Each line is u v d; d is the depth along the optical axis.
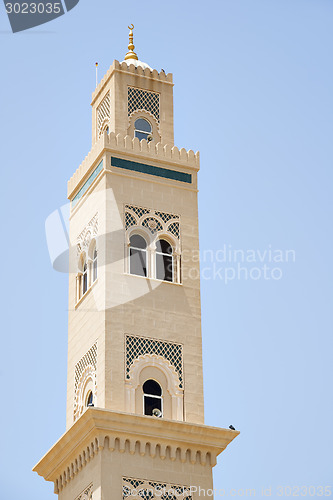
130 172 66.69
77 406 64.00
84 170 68.88
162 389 62.34
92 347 63.56
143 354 62.59
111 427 59.44
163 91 70.56
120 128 68.38
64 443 61.53
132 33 74.00
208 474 60.69
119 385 61.31
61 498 62.59
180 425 60.50
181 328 64.00
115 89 69.25
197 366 63.47
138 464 59.50
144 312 63.56
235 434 61.44
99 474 58.66
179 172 68.00
